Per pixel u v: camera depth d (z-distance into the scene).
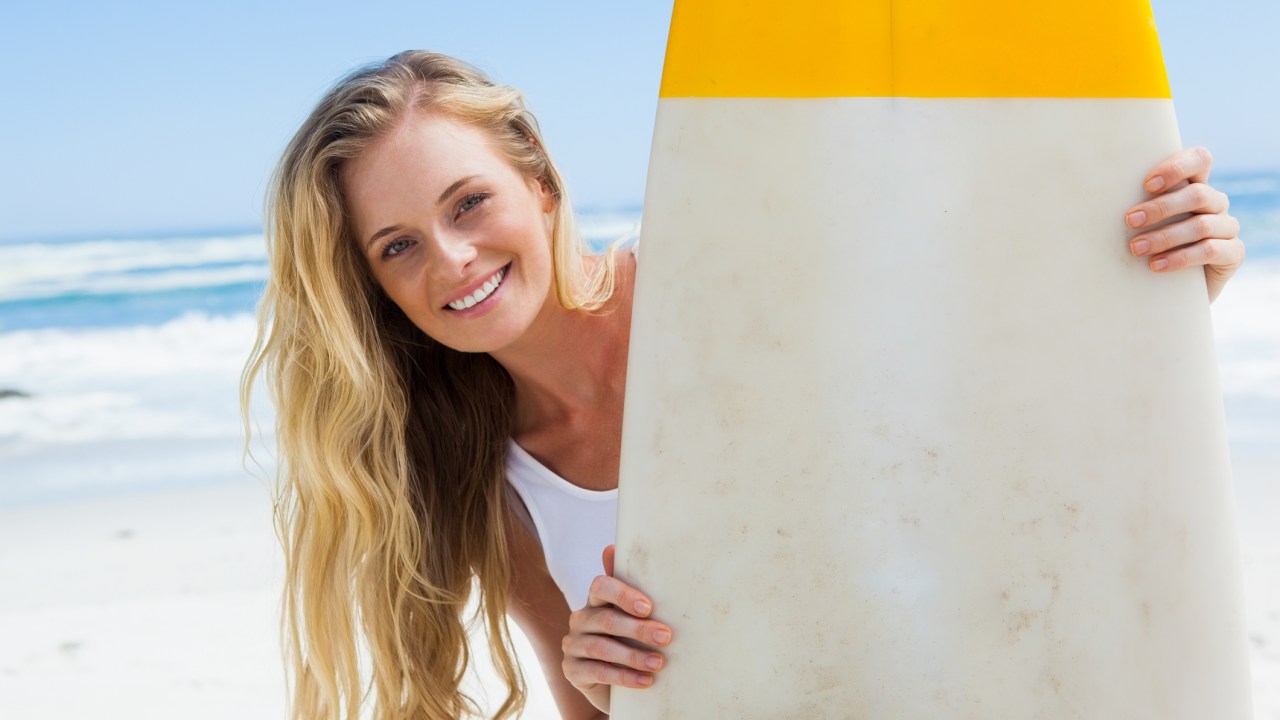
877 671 1.12
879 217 1.13
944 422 1.12
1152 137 1.14
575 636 1.25
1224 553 1.16
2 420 9.40
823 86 1.13
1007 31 1.13
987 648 1.12
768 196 1.14
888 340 1.12
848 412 1.13
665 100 1.18
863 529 1.13
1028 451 1.12
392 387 1.71
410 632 1.82
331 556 1.76
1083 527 1.12
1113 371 1.13
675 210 1.17
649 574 1.18
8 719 3.32
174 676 3.60
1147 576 1.13
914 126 1.12
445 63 1.55
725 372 1.16
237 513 5.77
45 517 5.92
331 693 1.80
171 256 16.98
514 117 1.57
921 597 1.12
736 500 1.15
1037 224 1.12
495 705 3.19
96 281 14.98
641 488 1.19
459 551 1.85
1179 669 1.13
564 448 1.78
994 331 1.12
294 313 1.67
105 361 11.41
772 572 1.14
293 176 1.56
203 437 8.52
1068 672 1.12
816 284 1.13
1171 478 1.14
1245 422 7.02
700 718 1.16
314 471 1.71
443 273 1.48
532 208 1.56
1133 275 1.14
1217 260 1.14
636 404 1.19
